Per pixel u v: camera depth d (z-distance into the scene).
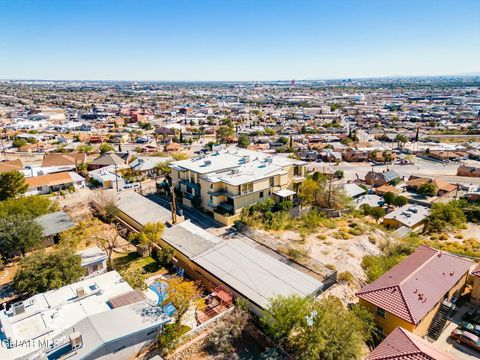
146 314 29.41
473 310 37.66
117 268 43.56
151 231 47.69
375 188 100.50
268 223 54.78
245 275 37.66
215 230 54.19
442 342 32.97
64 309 30.31
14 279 35.97
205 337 30.81
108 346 25.86
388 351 27.41
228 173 62.00
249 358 29.56
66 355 24.39
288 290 34.91
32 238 44.38
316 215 58.16
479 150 145.88
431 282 35.72
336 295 37.28
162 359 27.36
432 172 121.38
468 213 78.38
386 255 48.19
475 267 42.88
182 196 66.31
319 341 27.02
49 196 71.62
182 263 43.72
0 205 52.88
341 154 140.38
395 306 32.16
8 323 27.80
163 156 112.75
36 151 136.38
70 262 36.75
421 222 72.31
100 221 59.59
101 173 85.88
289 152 136.12
